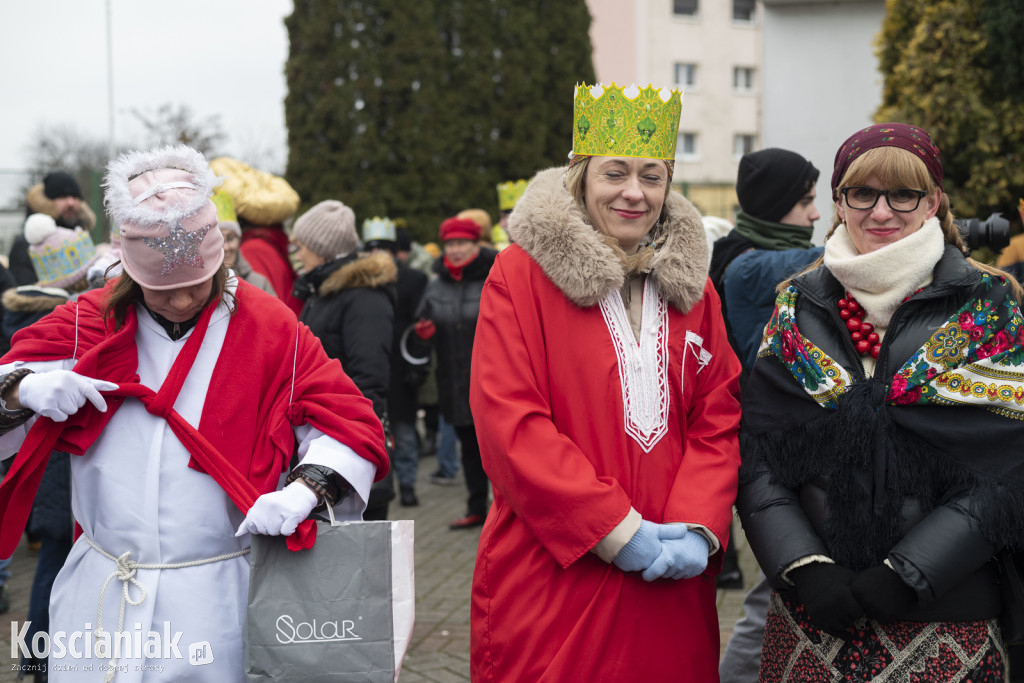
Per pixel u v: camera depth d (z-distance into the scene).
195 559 2.08
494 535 2.33
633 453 2.27
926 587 2.02
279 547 2.02
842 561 2.15
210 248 2.05
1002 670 2.20
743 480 2.33
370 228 7.11
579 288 2.23
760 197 3.76
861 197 2.24
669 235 2.35
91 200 13.70
